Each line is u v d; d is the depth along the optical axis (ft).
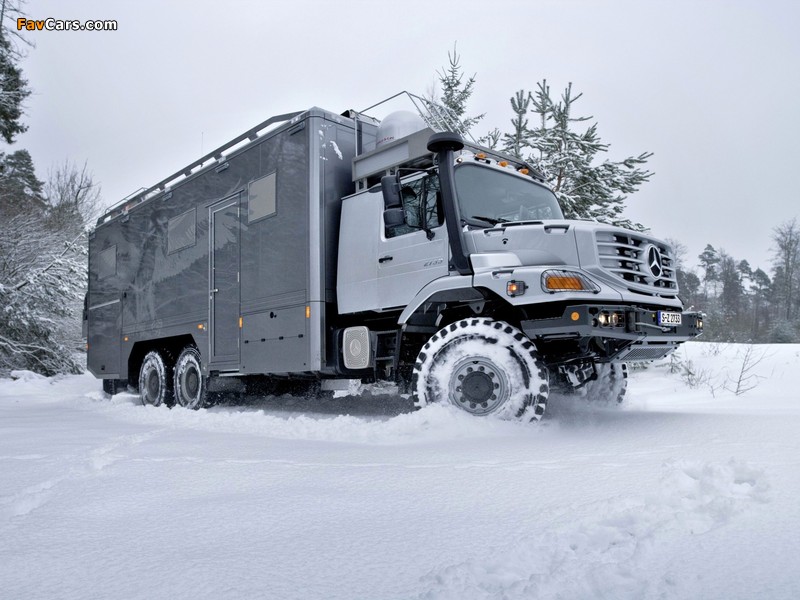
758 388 32.78
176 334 31.14
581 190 41.16
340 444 15.31
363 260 22.34
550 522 7.61
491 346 17.38
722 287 217.36
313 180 23.29
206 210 29.40
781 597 5.20
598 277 17.78
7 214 67.56
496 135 45.85
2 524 8.29
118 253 37.91
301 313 23.31
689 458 11.32
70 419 25.36
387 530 7.56
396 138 23.49
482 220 20.51
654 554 6.29
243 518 8.29
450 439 15.35
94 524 8.21
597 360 19.04
